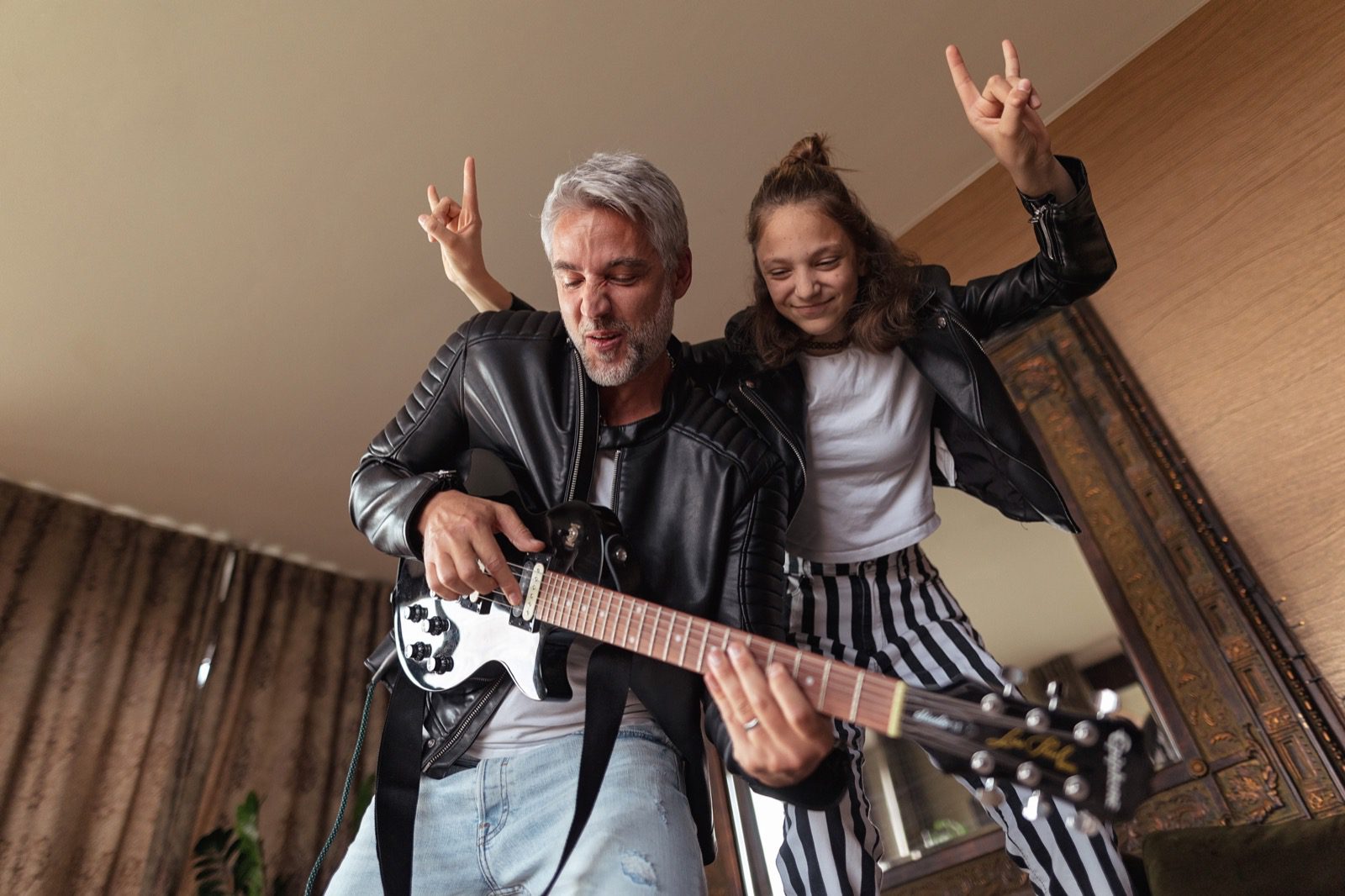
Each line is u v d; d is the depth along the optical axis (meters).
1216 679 2.09
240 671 4.25
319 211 3.08
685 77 2.82
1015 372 2.75
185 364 3.56
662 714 1.11
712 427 1.25
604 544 1.13
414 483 1.17
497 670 1.16
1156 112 2.78
